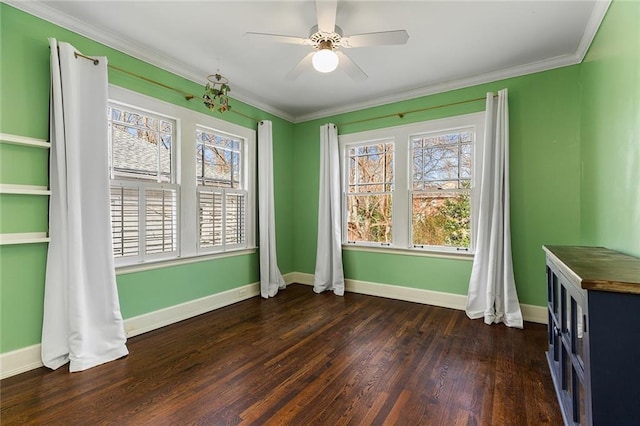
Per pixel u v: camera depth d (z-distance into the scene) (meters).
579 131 2.89
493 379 2.06
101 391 1.93
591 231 2.56
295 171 4.88
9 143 2.10
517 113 3.18
